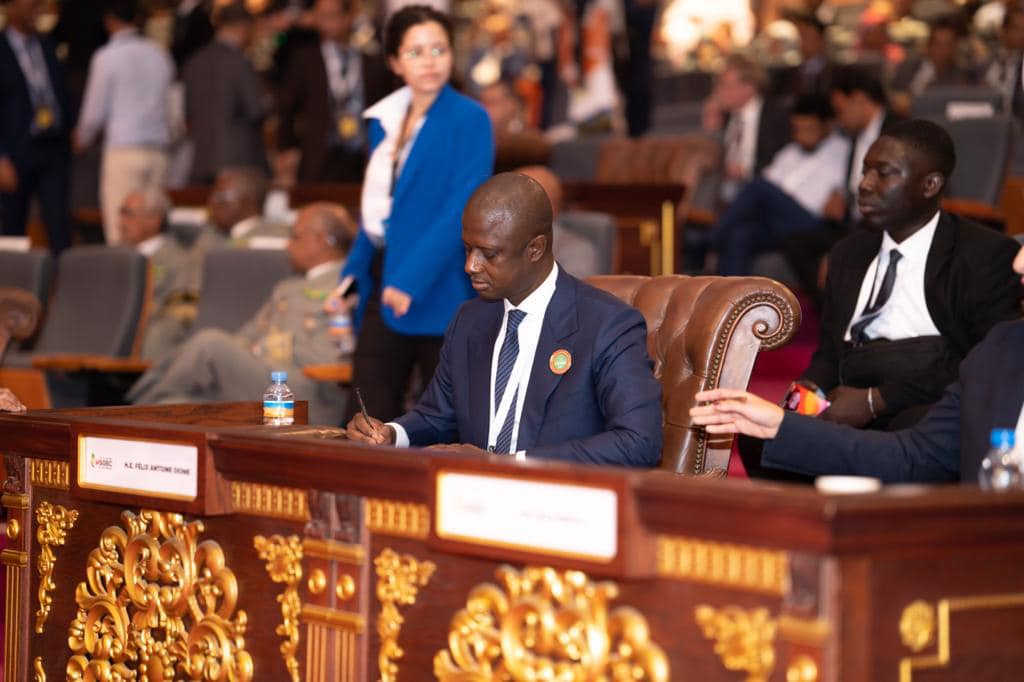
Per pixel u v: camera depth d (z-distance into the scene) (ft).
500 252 29.12
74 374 60.80
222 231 72.08
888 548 19.02
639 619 20.84
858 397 36.58
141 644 28.60
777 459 26.13
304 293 55.67
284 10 109.81
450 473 22.54
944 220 36.86
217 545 27.30
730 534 19.51
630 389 28.40
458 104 41.37
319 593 25.35
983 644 20.06
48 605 31.17
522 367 29.71
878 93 69.87
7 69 86.74
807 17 96.37
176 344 69.26
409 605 24.17
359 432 30.42
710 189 86.84
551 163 88.38
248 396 53.88
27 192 88.84
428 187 41.09
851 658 18.94
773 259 73.82
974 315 35.96
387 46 41.60
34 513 31.65
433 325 41.68
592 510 20.72
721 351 32.19
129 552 28.71
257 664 26.61
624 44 108.99
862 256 38.19
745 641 19.65
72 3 100.63
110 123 90.17
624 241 74.95
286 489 26.02
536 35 108.68
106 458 28.78
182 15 106.73
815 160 77.36
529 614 22.08
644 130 110.83
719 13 122.01
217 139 90.63
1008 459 23.31
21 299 43.91
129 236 72.28
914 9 107.76
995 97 73.97
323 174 86.74
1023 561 20.36
